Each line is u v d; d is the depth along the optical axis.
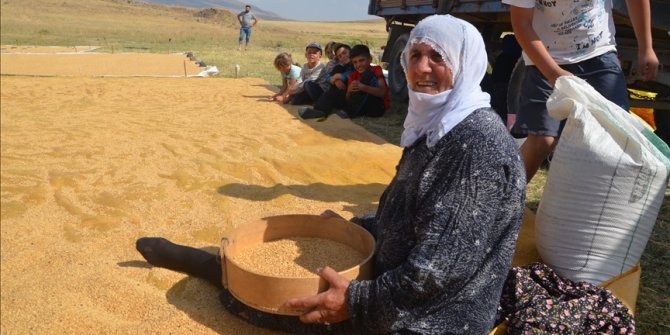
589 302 2.46
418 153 2.22
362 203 4.43
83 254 3.54
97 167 5.36
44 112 7.97
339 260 2.71
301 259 2.72
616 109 2.91
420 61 2.19
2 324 2.77
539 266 2.73
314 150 5.83
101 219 4.10
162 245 3.15
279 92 9.23
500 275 2.18
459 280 2.08
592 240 2.80
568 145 2.87
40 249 3.65
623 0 4.75
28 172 5.21
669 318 2.79
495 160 2.05
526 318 2.39
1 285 3.18
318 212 4.22
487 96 2.23
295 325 2.50
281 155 5.73
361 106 7.76
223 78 12.02
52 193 4.68
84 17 42.50
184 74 12.85
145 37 29.23
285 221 2.96
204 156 5.71
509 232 2.15
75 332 2.69
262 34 36.38
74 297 2.99
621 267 2.81
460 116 2.12
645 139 2.78
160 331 2.66
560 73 3.21
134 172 5.21
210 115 7.83
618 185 2.73
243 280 2.41
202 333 2.64
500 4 6.19
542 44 3.29
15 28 31.33
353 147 5.94
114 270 3.31
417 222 2.16
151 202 4.45
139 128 6.95
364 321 2.21
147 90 10.10
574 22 3.30
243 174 5.16
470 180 2.04
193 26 40.97
